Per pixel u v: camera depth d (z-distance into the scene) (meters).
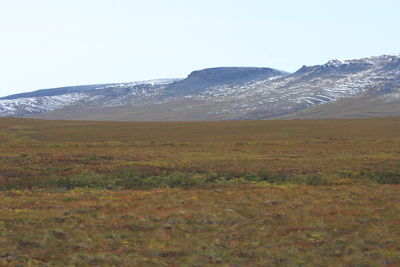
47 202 32.38
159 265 19.36
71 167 48.84
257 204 30.97
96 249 21.53
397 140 80.94
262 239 23.03
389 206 29.75
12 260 19.64
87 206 30.53
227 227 25.47
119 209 29.72
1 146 74.81
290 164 50.41
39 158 55.81
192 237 23.41
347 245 21.84
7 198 34.28
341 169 46.78
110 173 46.19
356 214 27.69
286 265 19.36
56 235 23.67
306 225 25.36
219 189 38.41
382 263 19.45
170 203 31.59
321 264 19.47
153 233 24.16
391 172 45.03
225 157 58.00
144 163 51.28
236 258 20.17
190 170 47.16
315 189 37.31
